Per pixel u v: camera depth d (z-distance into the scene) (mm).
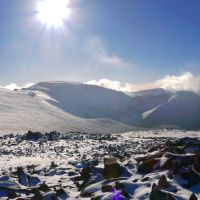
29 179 15461
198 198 9695
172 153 14133
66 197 11898
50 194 12078
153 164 13211
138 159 15508
